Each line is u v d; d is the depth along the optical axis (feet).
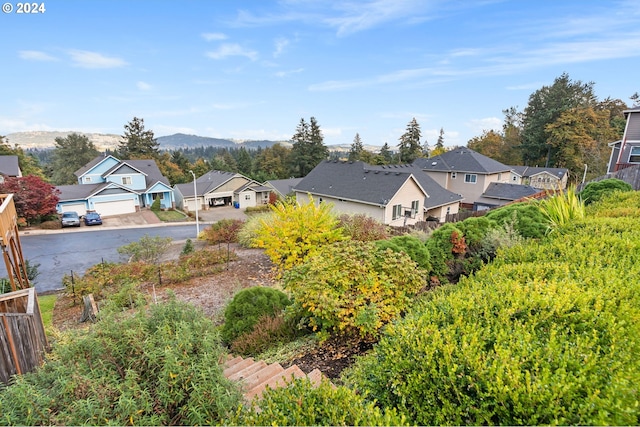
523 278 11.60
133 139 166.30
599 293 9.24
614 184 33.88
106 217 86.84
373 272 15.38
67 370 8.79
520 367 6.68
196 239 63.05
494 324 8.56
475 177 87.92
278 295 19.53
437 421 6.57
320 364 13.37
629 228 17.08
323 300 13.79
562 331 7.98
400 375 7.70
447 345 7.32
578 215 22.41
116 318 11.29
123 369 9.17
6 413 7.43
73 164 160.56
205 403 8.21
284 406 6.68
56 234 65.77
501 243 20.71
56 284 37.99
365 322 13.48
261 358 14.80
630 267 12.06
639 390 5.69
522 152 129.70
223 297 28.17
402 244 20.72
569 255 13.70
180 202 106.01
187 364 9.22
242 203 111.86
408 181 61.11
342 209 65.77
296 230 30.83
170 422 8.22
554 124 114.11
